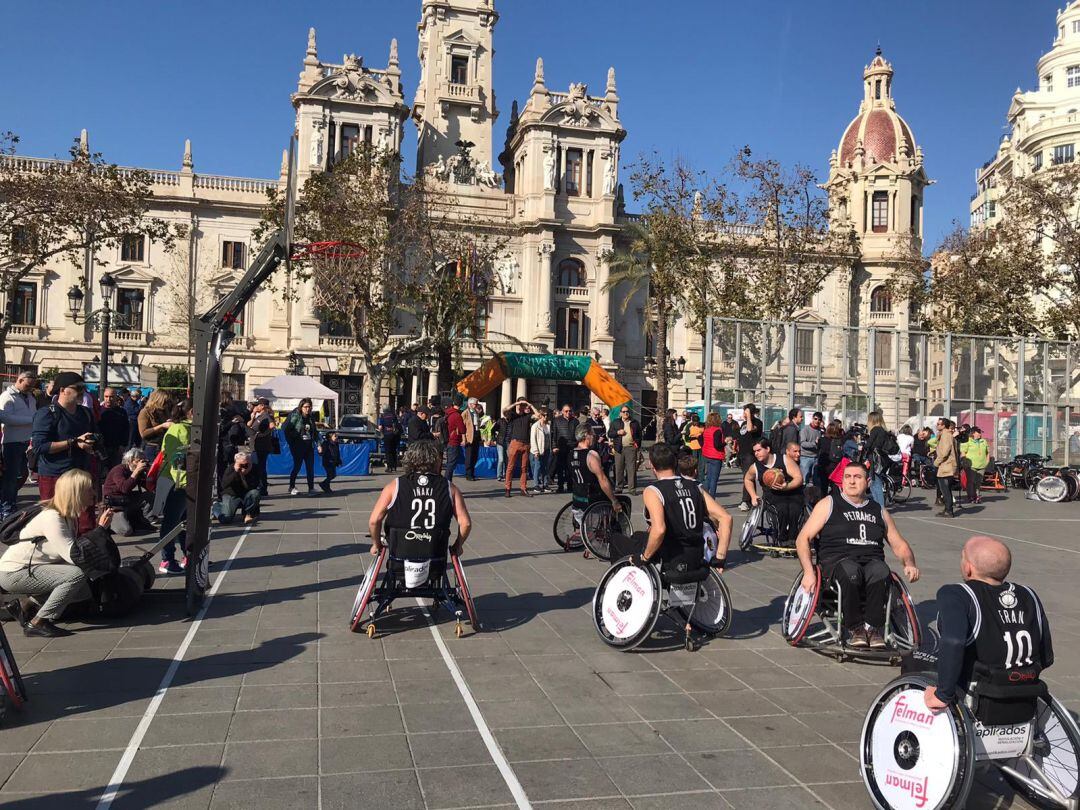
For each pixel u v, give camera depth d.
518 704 5.62
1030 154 61.38
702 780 4.53
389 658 6.54
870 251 54.56
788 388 25.70
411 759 4.68
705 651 7.05
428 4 52.75
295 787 4.29
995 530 15.42
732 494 20.02
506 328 51.19
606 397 32.28
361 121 48.78
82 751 4.66
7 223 28.97
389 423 23.41
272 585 8.92
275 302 47.91
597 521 11.02
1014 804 4.40
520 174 54.00
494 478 23.09
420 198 35.53
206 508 7.89
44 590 6.78
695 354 53.81
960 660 3.93
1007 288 34.47
